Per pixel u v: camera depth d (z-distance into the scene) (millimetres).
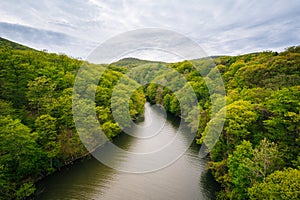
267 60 48562
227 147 25141
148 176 26812
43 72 39625
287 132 20922
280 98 23281
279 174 15047
